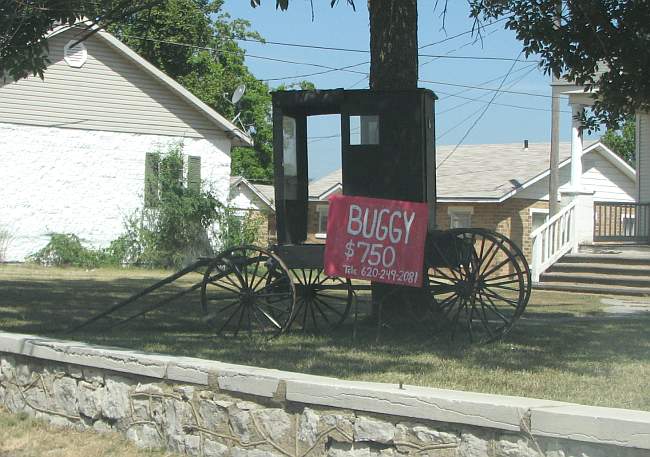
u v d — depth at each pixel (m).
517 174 29.34
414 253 9.06
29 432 7.19
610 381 7.08
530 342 9.46
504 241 9.42
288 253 9.70
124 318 11.75
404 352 8.65
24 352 7.63
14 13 10.66
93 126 25.69
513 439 4.76
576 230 19.44
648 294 16.59
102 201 25.81
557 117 25.36
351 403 5.44
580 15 11.05
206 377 6.27
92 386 7.11
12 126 24.58
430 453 5.09
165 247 25.44
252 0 9.88
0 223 24.44
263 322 10.51
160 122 26.69
